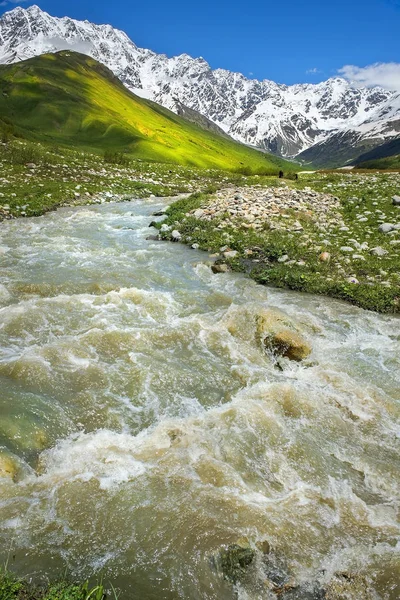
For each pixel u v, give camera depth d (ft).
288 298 47.42
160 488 20.26
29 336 34.42
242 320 38.55
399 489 21.65
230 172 247.70
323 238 69.26
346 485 21.66
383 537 18.53
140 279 50.47
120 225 82.74
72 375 29.68
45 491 19.77
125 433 24.82
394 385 30.48
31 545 17.15
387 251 61.31
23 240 65.98
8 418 24.17
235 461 22.44
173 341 35.68
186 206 94.48
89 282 47.83
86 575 16.14
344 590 15.99
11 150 153.17
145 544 17.42
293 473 22.06
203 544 17.42
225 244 66.85
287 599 15.84
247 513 19.11
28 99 428.97
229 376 31.50
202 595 15.78
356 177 179.73
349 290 48.11
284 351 34.01
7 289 44.39
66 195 110.22
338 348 36.19
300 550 17.70
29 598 14.76
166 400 28.19
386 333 39.60
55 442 23.63
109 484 20.39
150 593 15.69
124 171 174.50
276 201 96.12
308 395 28.81
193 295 46.50
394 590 16.01
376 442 25.11
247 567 16.88
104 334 34.94
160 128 589.32
